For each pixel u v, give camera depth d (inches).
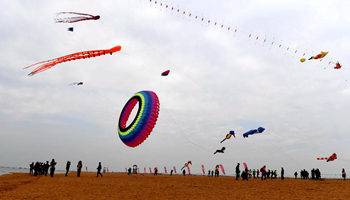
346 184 1127.0
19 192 640.4
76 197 585.6
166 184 1016.2
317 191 780.6
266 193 724.0
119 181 1133.7
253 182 1246.3
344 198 610.5
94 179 1219.2
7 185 787.4
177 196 645.9
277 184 1101.1
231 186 963.3
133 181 1155.3
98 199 563.8
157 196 637.9
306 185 1047.6
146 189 802.2
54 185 850.8
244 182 1236.5
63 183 935.7
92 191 710.5
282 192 751.7
